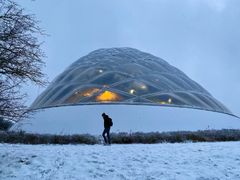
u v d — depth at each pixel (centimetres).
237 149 1541
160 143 2039
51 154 1365
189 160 1323
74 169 1161
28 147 1669
